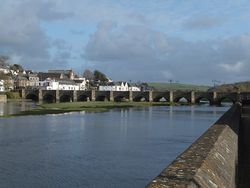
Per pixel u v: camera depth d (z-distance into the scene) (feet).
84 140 157.69
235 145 63.82
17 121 234.99
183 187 27.37
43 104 456.86
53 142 150.51
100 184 88.63
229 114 109.29
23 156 120.67
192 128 212.43
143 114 329.11
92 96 595.06
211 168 35.99
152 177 95.86
